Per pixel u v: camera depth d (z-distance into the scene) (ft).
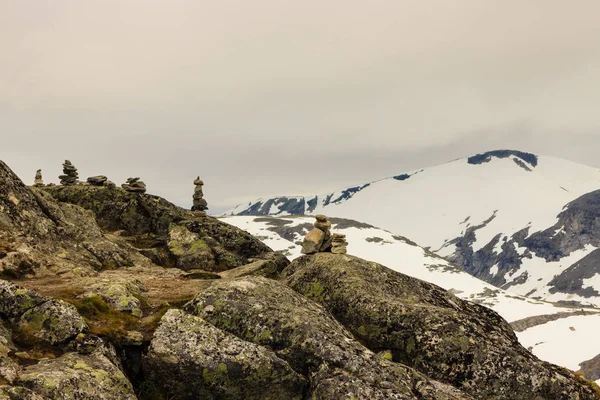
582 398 61.57
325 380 53.62
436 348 64.03
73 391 42.98
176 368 53.36
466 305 77.20
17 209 80.12
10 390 38.91
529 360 63.52
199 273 90.53
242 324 60.44
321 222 93.86
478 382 61.72
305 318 60.80
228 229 120.88
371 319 68.90
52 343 50.42
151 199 126.93
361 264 79.66
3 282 53.26
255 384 54.03
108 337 54.44
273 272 99.66
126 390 47.52
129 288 68.08
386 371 55.01
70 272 73.36
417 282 79.46
